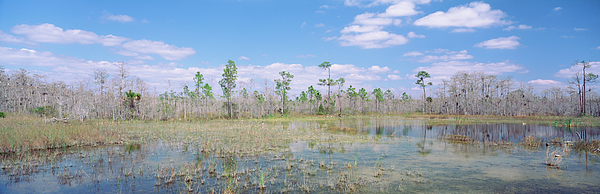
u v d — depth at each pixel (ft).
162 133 69.77
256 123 108.58
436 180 30.53
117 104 124.77
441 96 218.18
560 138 61.31
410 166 37.06
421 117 168.04
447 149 50.26
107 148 48.88
